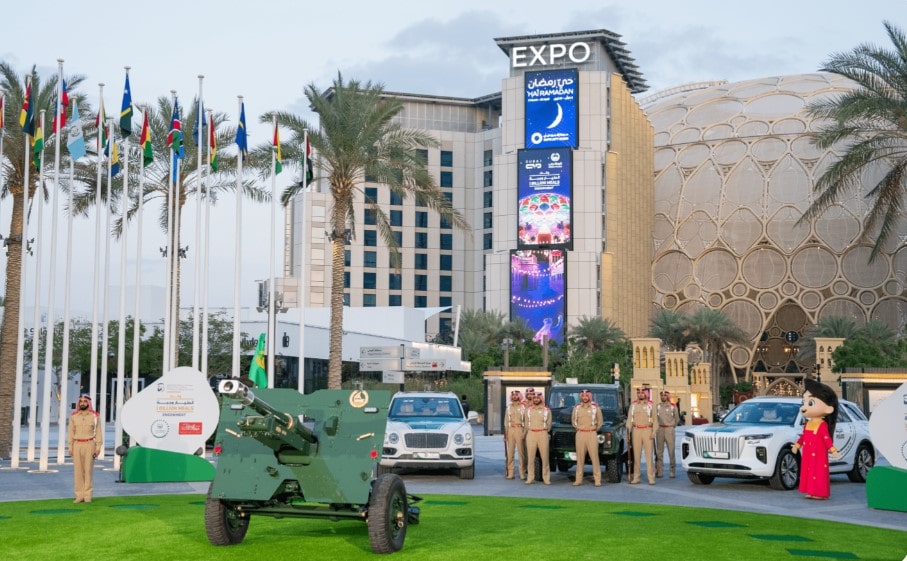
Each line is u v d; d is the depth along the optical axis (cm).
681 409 7869
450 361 5375
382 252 13750
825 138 3800
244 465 1207
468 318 9950
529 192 10994
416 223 13962
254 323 7088
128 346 6394
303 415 1218
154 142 3909
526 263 10925
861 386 3988
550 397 2478
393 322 8619
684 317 10462
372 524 1163
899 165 3741
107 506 1667
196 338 2827
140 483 2111
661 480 2298
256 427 1111
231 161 4047
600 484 2139
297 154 3994
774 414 2212
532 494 1930
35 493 1902
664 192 13925
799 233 13225
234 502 1224
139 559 1133
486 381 4959
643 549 1211
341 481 1184
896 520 1557
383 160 4109
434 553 1178
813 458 1889
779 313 13412
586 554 1170
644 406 2180
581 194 11044
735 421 2223
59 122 2623
